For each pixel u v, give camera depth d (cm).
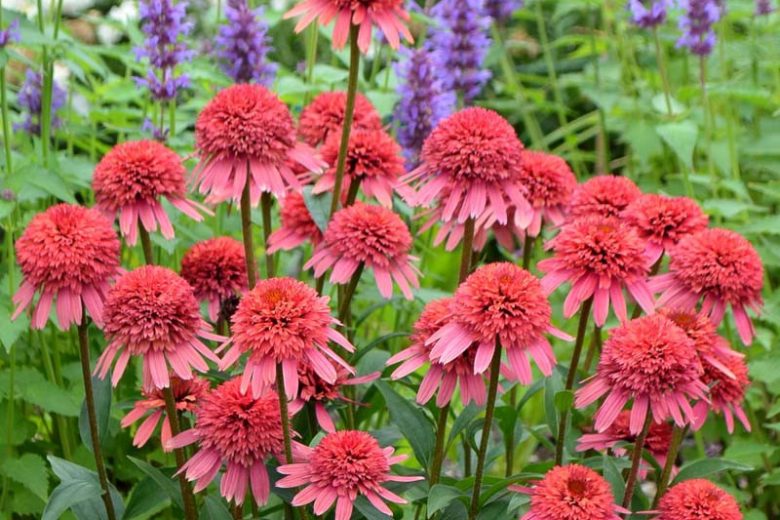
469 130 112
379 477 105
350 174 121
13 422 130
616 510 106
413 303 141
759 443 139
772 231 143
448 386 109
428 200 113
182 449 110
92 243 107
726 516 108
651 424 117
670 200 118
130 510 111
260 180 114
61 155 147
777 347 141
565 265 110
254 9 144
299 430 115
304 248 138
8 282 126
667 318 111
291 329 102
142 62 151
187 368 105
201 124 114
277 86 143
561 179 123
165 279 105
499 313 104
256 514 111
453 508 112
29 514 131
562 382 115
